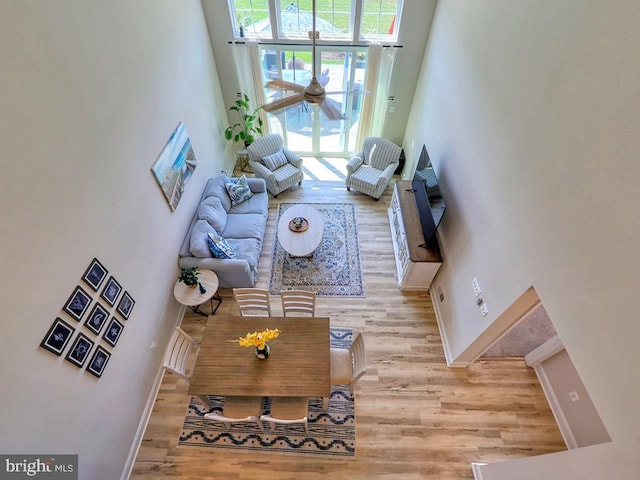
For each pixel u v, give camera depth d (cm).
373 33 585
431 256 461
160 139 408
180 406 397
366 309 493
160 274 415
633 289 182
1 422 213
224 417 320
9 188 215
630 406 187
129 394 354
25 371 230
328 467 354
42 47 238
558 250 239
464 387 412
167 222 431
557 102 243
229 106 688
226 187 570
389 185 695
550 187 249
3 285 212
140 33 362
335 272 540
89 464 293
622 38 188
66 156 260
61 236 257
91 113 287
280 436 372
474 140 379
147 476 351
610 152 196
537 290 263
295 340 360
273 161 639
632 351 183
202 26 546
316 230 541
